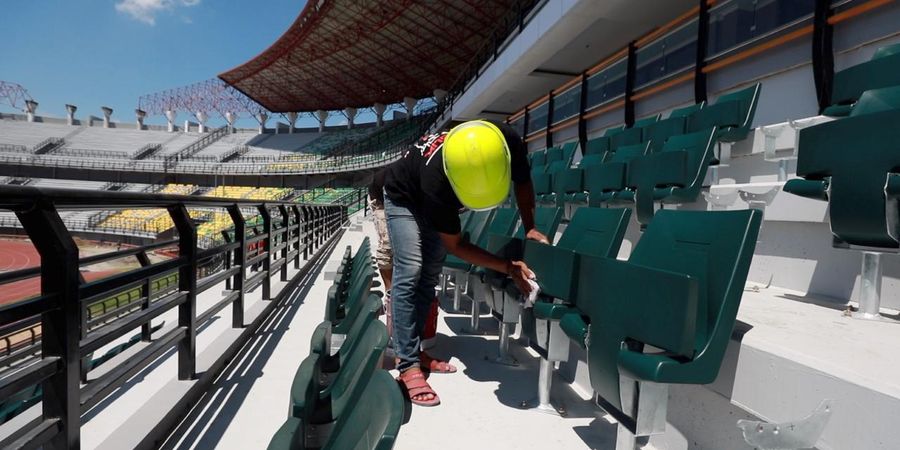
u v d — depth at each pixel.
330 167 36.50
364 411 0.85
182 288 2.33
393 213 2.30
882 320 1.74
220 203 2.98
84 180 40.25
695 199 3.21
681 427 1.77
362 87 39.19
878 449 1.04
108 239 26.66
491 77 12.53
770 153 3.18
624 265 1.46
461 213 5.23
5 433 1.85
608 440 1.87
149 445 1.73
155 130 49.25
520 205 2.44
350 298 2.31
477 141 1.68
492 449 1.79
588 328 1.67
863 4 3.55
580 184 4.90
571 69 11.19
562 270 1.98
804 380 1.23
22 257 23.58
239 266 3.31
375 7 24.62
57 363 1.41
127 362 1.83
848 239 1.88
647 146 4.50
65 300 1.42
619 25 8.62
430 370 2.59
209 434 1.93
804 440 1.21
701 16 5.49
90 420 2.11
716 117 3.72
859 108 2.16
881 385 1.07
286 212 5.55
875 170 1.71
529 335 2.26
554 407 2.16
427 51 29.80
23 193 1.26
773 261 2.70
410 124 36.59
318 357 1.25
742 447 1.49
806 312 1.89
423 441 1.84
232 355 2.92
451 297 4.77
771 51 4.55
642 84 6.96
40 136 45.28
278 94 42.72
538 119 11.38
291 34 29.50
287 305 4.61
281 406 2.21
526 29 9.84
